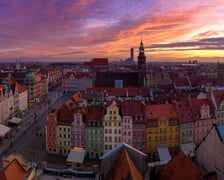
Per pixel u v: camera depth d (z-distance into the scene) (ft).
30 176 140.15
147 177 145.79
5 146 347.77
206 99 349.20
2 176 146.51
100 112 320.70
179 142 319.68
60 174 154.10
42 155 319.68
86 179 148.97
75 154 293.64
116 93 555.69
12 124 455.63
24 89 558.97
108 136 307.99
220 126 163.63
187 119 321.73
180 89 573.33
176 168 152.56
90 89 574.97
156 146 313.12
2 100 433.07
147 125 307.17
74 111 322.96
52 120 321.73
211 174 150.30
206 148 175.22
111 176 133.18
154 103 381.40
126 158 133.28
